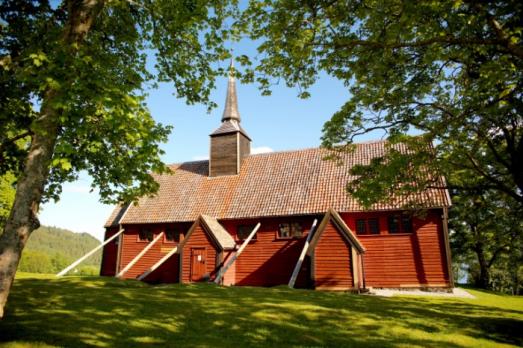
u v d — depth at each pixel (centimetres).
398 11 927
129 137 717
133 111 767
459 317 1195
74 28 850
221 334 891
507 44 812
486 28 909
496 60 953
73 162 1011
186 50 1287
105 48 1198
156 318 1028
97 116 774
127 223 2802
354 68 1070
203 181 2923
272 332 919
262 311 1161
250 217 2422
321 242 2047
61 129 896
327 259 2008
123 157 933
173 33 1213
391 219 2195
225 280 2302
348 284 1933
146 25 1289
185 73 1259
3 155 1072
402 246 2108
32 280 1867
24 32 987
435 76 1207
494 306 1526
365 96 1211
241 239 2505
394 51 1088
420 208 1583
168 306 1205
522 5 756
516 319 1198
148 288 1695
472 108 1134
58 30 894
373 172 1334
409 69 1170
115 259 2884
